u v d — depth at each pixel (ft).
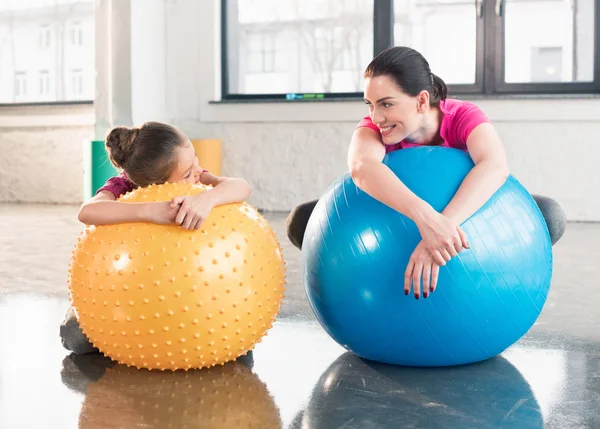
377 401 4.84
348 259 5.23
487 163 5.22
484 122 5.57
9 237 13.57
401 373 5.44
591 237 13.37
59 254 11.55
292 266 10.52
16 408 4.74
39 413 4.65
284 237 13.50
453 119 5.71
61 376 5.40
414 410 4.67
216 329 5.13
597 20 15.87
